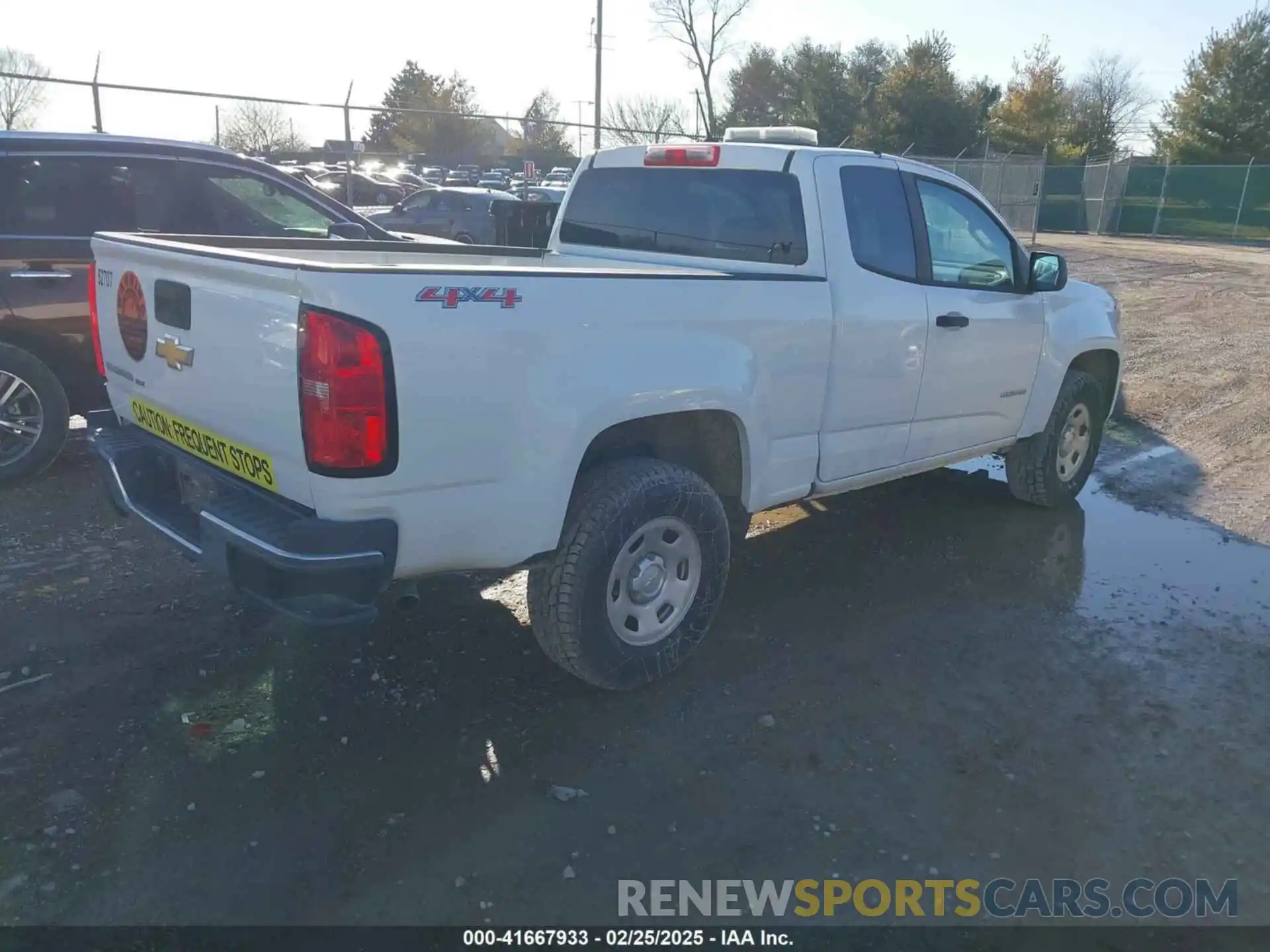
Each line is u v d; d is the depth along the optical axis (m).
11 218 5.45
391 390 2.80
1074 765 3.36
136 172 5.83
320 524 2.85
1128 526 5.74
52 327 5.57
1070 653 4.16
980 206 5.05
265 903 2.63
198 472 3.41
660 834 2.95
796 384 4.01
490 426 3.02
